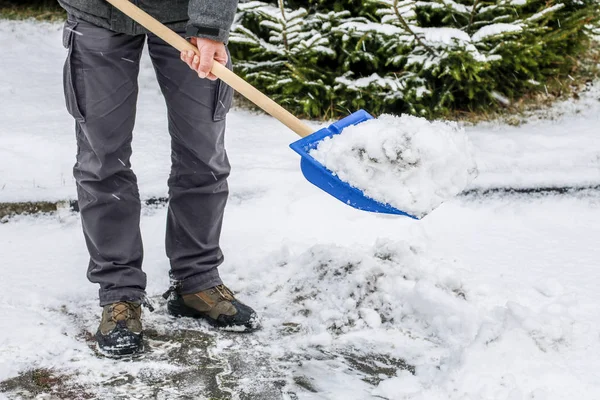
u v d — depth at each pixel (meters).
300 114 6.39
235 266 4.48
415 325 3.96
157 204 5.07
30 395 3.37
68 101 3.57
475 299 4.11
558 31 6.37
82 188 3.67
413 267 4.33
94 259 3.74
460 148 3.37
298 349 3.76
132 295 3.74
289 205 5.06
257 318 3.91
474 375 3.36
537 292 4.21
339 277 4.27
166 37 3.40
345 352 3.74
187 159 3.77
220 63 3.50
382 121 3.45
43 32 7.88
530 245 4.73
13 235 4.80
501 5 6.02
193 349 3.75
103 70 3.49
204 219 3.86
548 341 3.62
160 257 4.55
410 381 3.44
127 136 3.63
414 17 5.97
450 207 5.11
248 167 5.45
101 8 3.44
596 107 6.46
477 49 6.14
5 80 6.79
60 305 4.09
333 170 3.37
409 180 3.32
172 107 3.68
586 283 4.31
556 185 5.22
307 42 6.09
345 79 6.23
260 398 3.38
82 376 3.51
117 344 3.62
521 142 5.82
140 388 3.44
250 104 6.59
